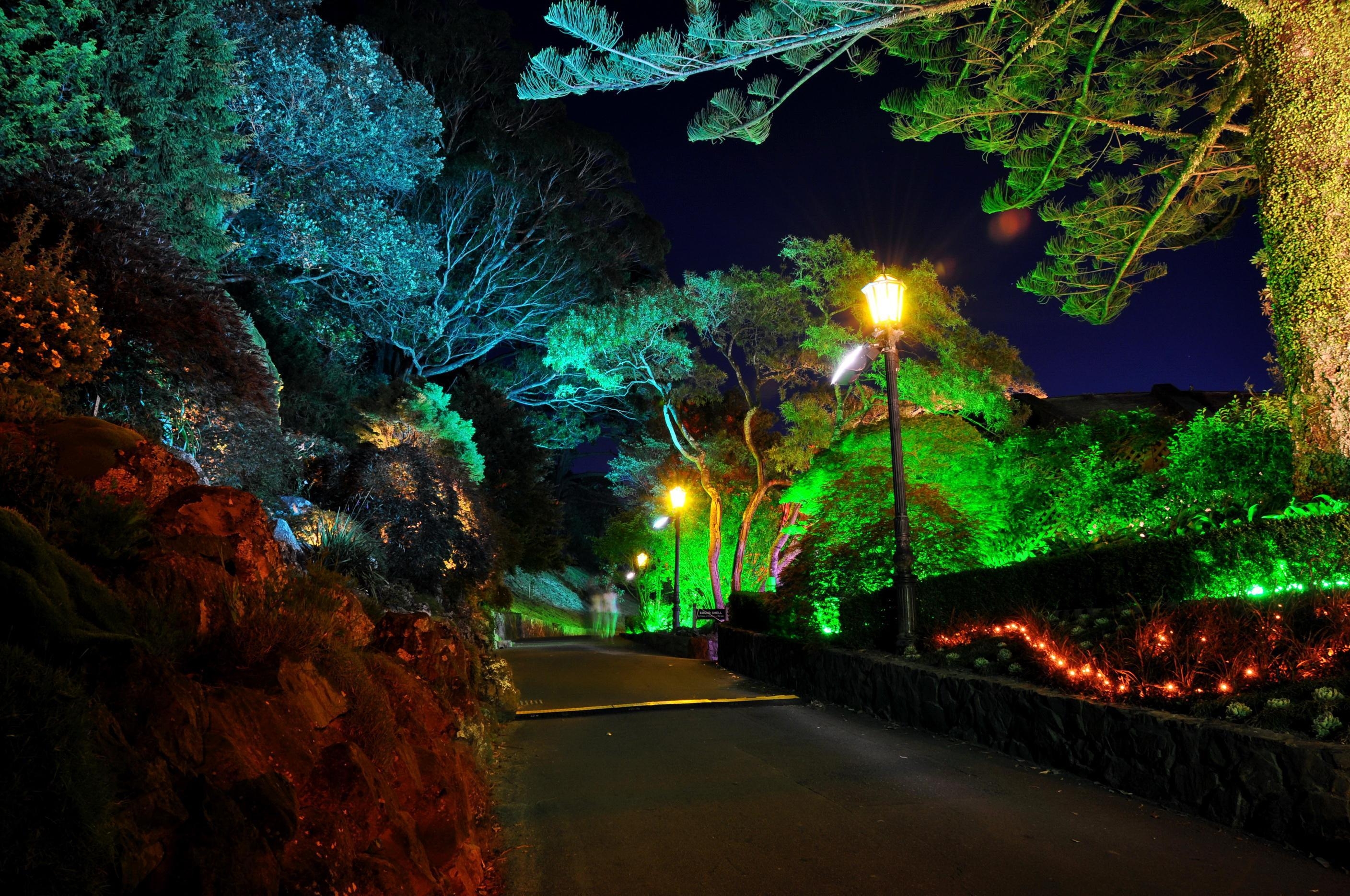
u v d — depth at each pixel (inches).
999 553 499.5
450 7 1530.5
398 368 1499.8
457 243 1513.3
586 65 417.4
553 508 1459.2
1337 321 292.0
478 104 1540.4
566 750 302.4
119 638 87.2
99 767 71.5
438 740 167.5
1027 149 582.9
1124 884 159.3
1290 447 349.7
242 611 117.9
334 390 932.0
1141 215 586.9
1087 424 490.6
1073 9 518.0
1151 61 558.9
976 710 289.4
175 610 102.7
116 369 257.4
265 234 866.8
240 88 493.4
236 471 300.4
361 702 129.8
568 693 455.2
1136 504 416.8
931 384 712.4
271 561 146.4
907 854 180.5
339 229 882.8
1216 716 205.9
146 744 81.8
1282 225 309.6
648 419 1259.2
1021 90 555.8
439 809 147.3
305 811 100.1
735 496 1042.7
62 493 113.7
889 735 314.7
